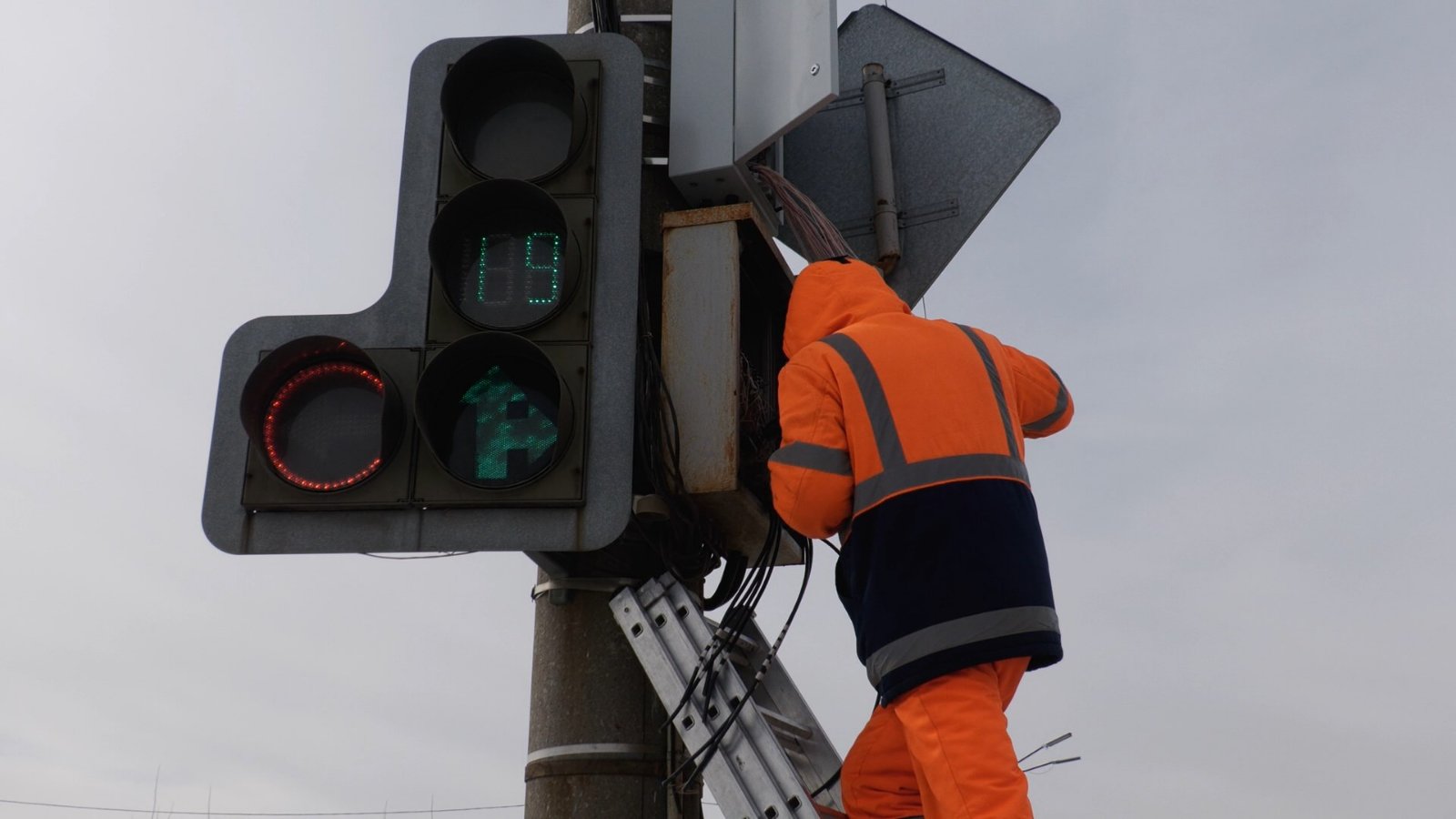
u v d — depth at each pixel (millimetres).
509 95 5105
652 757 4785
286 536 4570
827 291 4488
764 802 4082
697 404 4816
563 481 4492
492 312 4754
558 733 4828
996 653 3621
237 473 4664
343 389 4715
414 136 5039
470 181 4949
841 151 6441
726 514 4914
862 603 3861
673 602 4559
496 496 4484
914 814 3857
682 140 5477
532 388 4648
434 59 5152
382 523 4535
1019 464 4023
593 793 4715
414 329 4773
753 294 5777
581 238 4801
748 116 5410
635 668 4887
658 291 5348
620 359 4641
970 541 3762
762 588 4660
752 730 4203
